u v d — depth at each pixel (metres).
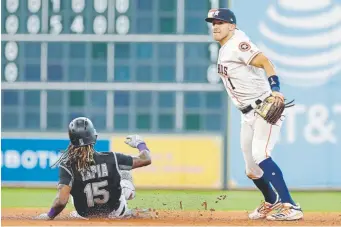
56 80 40.50
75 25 40.38
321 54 40.19
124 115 40.38
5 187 40.16
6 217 26.22
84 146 23.77
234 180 39.88
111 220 24.17
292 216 24.94
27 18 40.50
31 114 40.53
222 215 28.00
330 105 40.12
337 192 39.88
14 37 40.44
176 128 40.16
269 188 26.09
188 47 40.19
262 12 40.31
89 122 24.02
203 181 39.84
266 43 40.31
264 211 26.14
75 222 23.31
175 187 39.84
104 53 40.38
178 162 39.84
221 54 25.41
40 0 40.41
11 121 40.50
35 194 38.06
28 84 40.47
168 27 40.22
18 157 40.22
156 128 40.25
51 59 40.53
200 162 39.88
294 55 40.22
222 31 25.38
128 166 24.34
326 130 40.06
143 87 40.19
